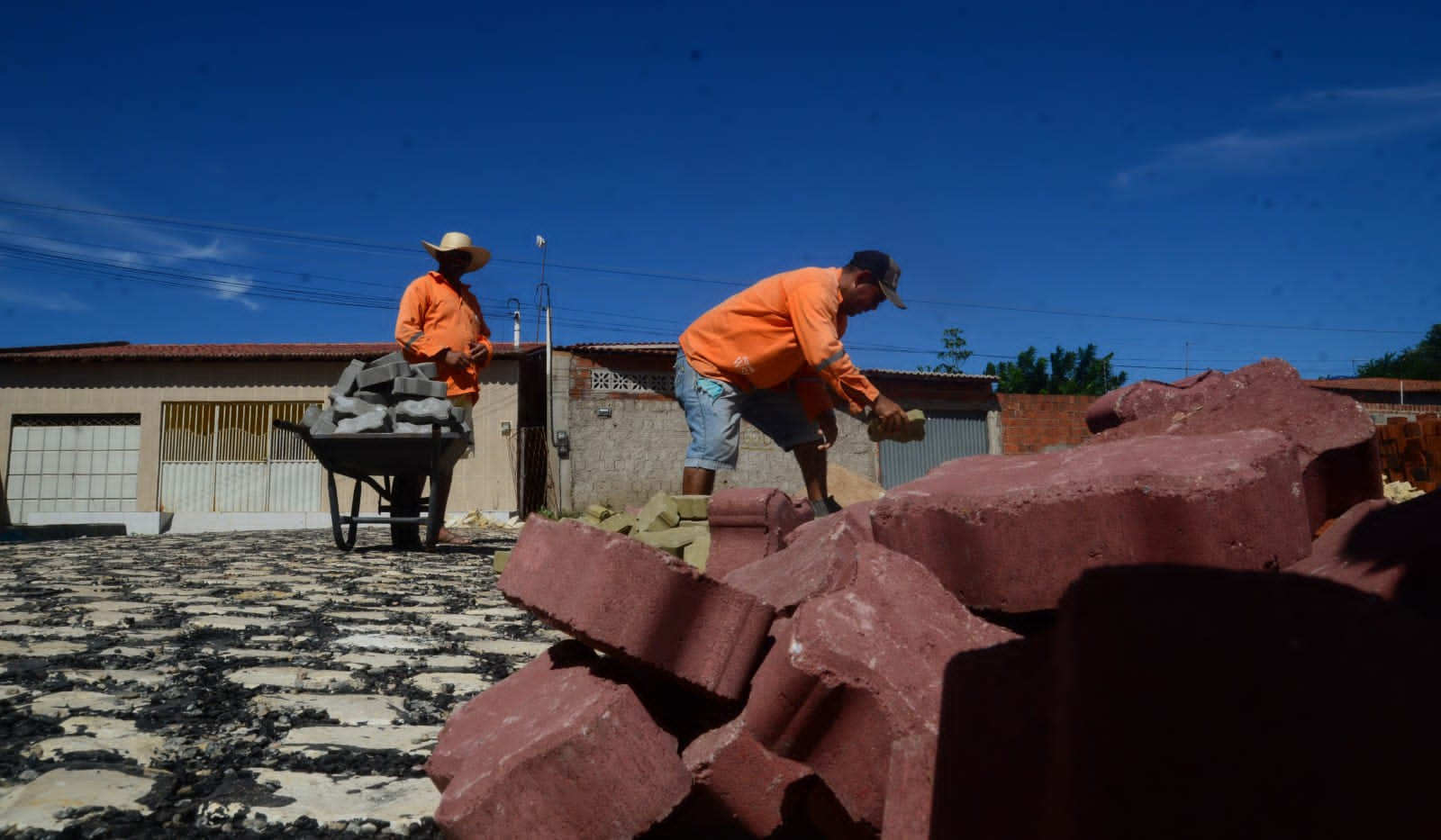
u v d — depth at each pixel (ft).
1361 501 6.63
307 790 6.22
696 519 16.35
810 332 14.99
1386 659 2.40
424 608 15.26
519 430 59.21
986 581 5.29
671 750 4.84
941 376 64.28
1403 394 85.25
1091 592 2.68
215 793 6.13
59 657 10.28
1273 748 2.29
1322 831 2.22
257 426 58.90
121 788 6.08
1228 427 6.77
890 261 15.57
